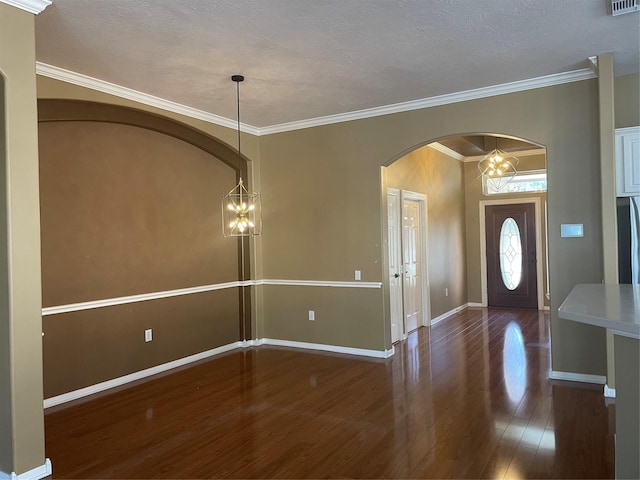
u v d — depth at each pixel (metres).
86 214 4.36
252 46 3.55
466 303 9.18
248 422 3.57
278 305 6.15
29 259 2.76
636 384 1.93
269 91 4.63
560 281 4.42
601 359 4.27
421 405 3.83
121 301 4.63
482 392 4.11
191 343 5.40
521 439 3.14
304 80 4.33
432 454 2.97
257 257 6.23
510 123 4.65
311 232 5.89
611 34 3.48
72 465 2.94
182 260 5.33
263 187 6.21
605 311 1.90
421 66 4.05
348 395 4.12
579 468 2.74
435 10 3.06
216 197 5.82
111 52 3.60
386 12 3.07
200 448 3.15
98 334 4.42
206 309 5.62
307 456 3.00
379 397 4.05
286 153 6.04
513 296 8.89
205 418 3.67
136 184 4.84
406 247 6.87
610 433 3.19
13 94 2.70
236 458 2.99
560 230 4.42
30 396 2.74
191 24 3.17
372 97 4.92
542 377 4.49
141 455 3.06
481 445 3.07
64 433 3.43
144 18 3.07
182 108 5.06
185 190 5.40
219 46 3.53
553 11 3.11
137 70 3.99
